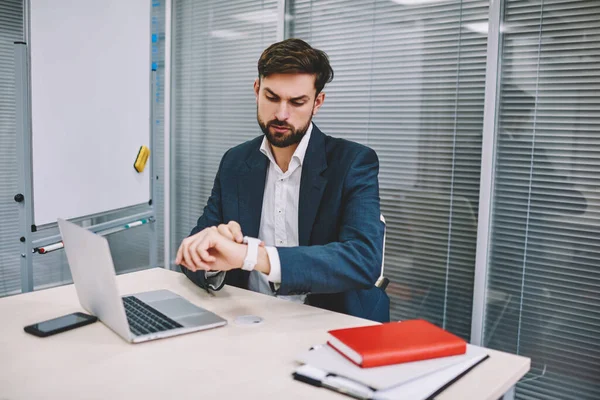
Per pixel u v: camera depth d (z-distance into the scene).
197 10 3.19
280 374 0.93
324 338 1.10
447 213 2.38
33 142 2.15
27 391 0.85
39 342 1.06
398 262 2.53
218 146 3.16
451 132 2.35
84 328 1.14
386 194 2.55
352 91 2.62
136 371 0.93
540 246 2.17
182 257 1.20
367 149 1.55
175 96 3.33
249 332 1.13
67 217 2.33
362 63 2.58
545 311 2.17
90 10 2.39
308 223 1.51
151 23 2.81
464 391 0.87
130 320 1.15
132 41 2.67
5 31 3.11
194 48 3.22
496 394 0.88
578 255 2.08
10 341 1.07
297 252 1.23
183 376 0.92
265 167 1.60
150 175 2.87
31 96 2.13
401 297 2.53
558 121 2.10
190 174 3.30
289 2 2.80
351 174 1.48
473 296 2.30
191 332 1.12
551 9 2.08
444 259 2.40
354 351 0.91
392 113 2.51
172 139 3.36
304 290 1.23
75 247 1.12
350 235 1.36
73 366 0.95
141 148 2.76
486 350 1.04
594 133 2.02
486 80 2.21
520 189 2.20
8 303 1.31
